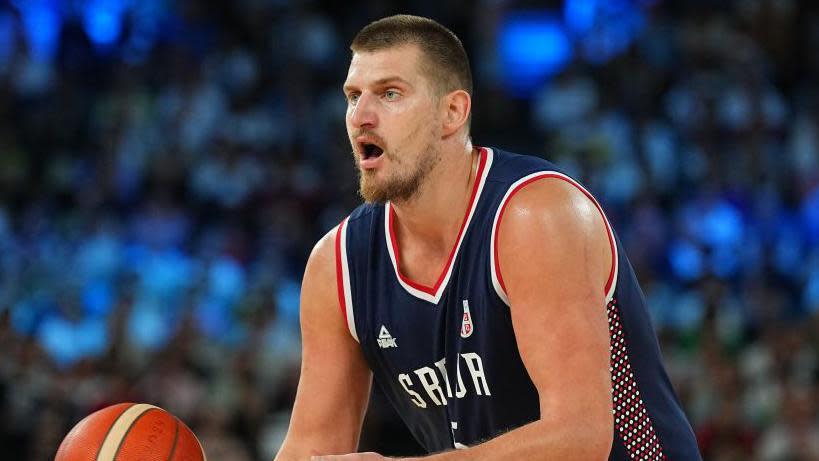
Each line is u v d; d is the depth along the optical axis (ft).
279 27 100.27
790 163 88.43
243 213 83.87
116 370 66.80
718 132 89.92
